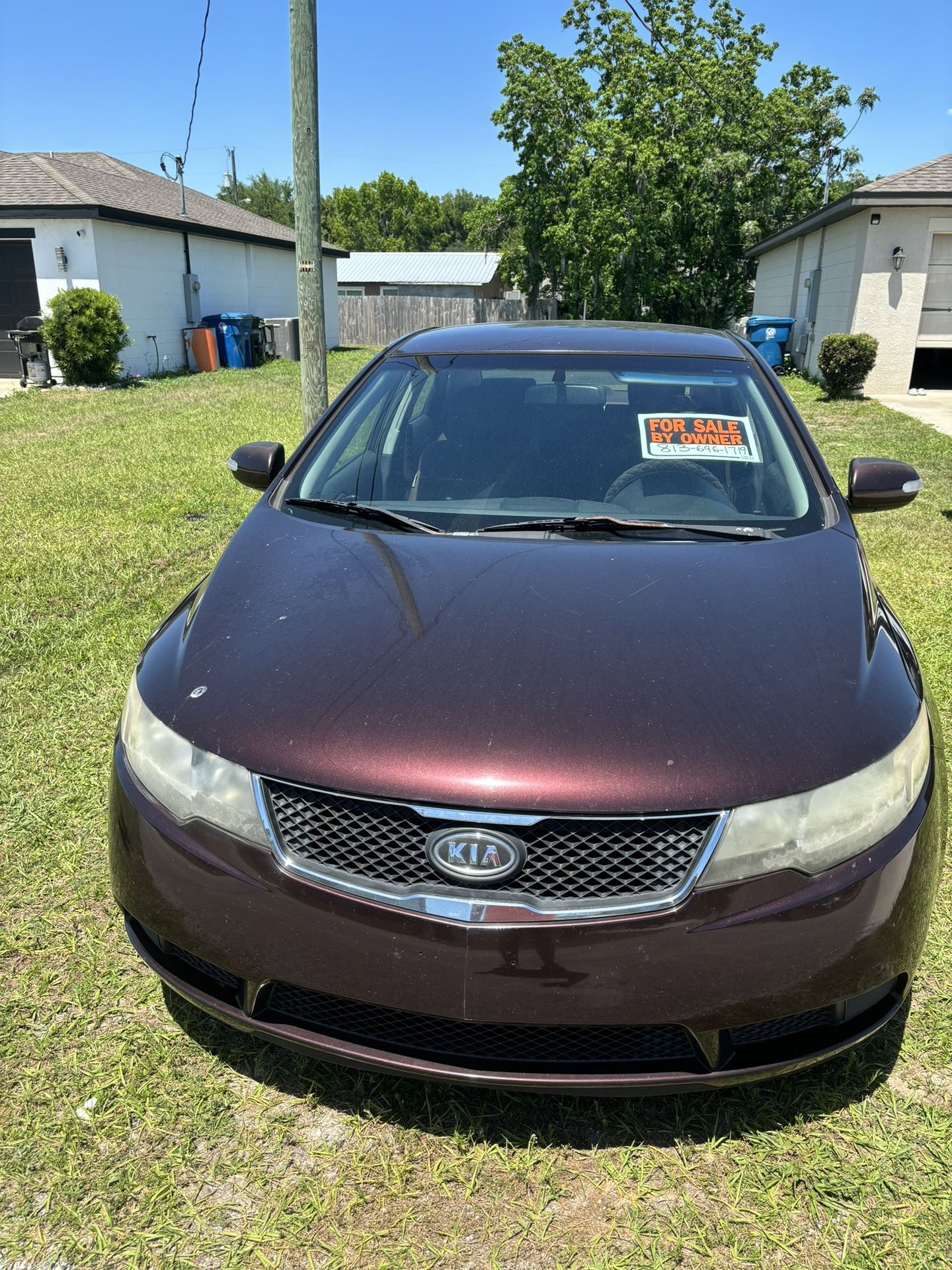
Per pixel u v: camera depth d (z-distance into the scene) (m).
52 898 2.80
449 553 2.50
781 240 21.58
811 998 1.79
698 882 1.73
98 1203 1.90
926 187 15.71
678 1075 1.78
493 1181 1.96
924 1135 2.06
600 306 31.66
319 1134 2.07
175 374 18.88
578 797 1.72
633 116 29.91
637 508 2.76
